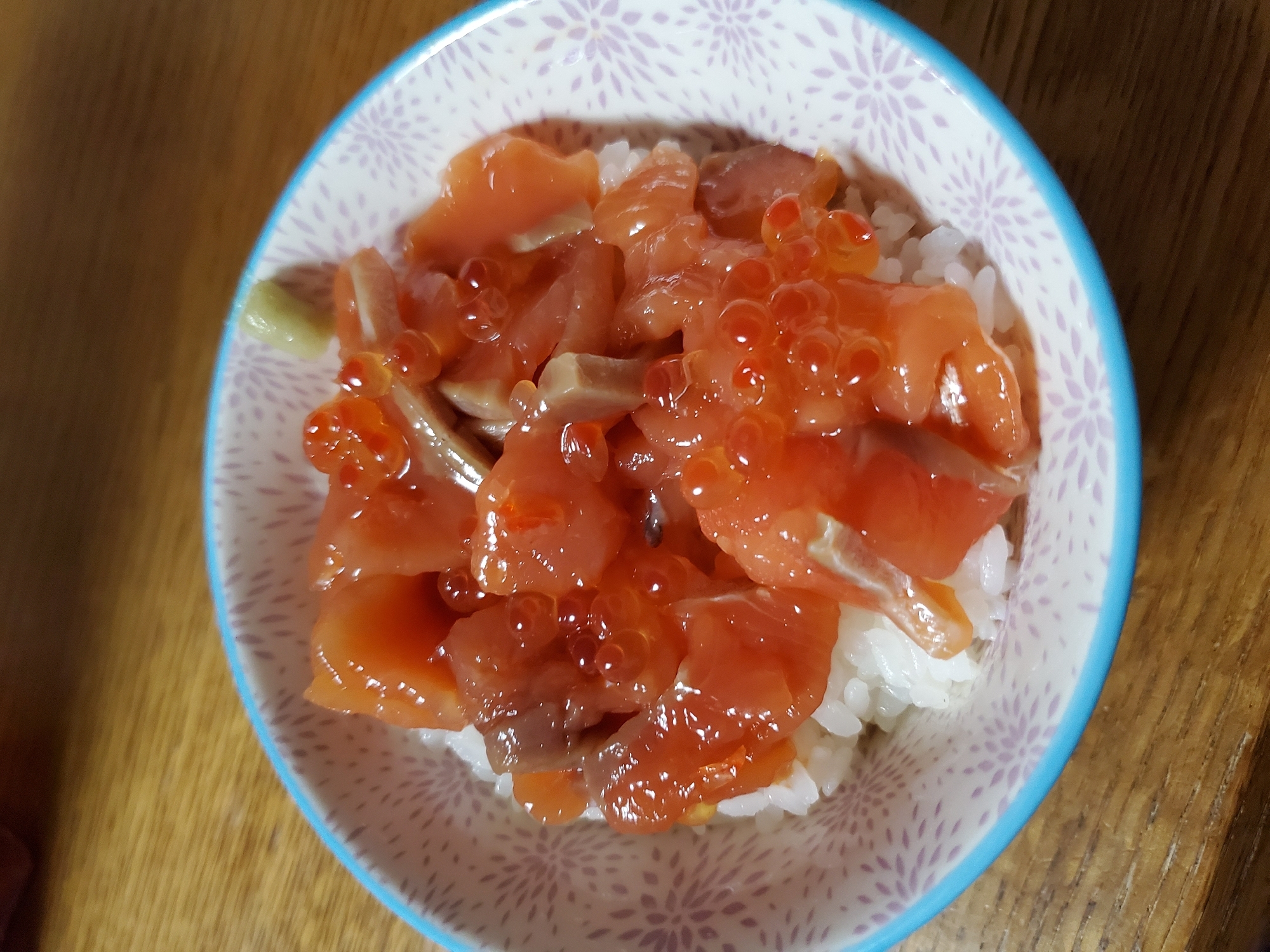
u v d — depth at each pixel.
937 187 0.14
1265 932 0.15
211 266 0.18
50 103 0.19
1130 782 0.14
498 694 0.14
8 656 0.19
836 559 0.13
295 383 0.16
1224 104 0.14
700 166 0.15
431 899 0.15
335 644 0.15
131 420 0.18
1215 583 0.14
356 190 0.16
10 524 0.19
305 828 0.18
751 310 0.13
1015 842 0.15
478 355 0.15
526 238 0.15
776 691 0.13
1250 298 0.14
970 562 0.14
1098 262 0.12
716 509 0.13
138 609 0.18
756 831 0.15
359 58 0.18
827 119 0.14
